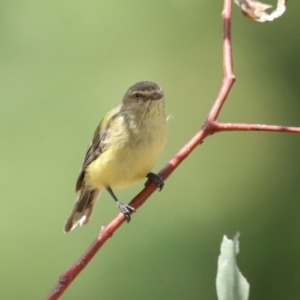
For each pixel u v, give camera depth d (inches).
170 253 540.7
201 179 603.2
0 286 514.6
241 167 616.7
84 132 565.0
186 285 526.0
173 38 614.2
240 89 635.5
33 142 557.6
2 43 584.1
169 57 613.0
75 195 541.3
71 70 582.9
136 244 539.2
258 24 634.8
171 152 606.5
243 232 577.6
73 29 590.6
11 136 561.6
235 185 609.0
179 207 581.6
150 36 609.6
